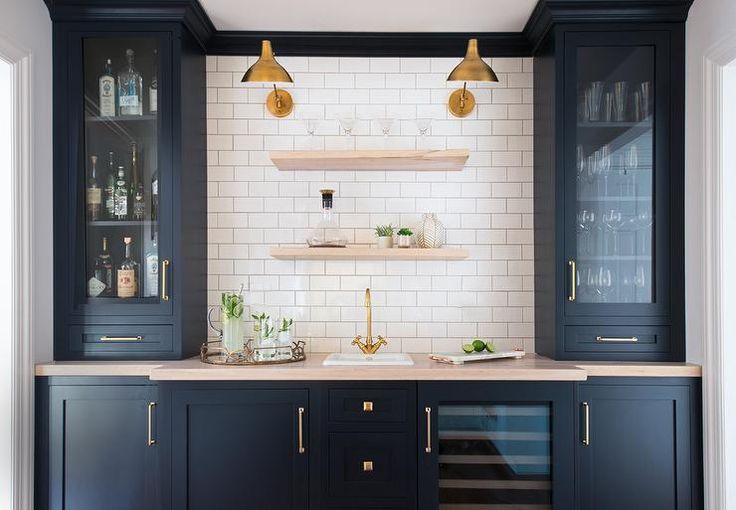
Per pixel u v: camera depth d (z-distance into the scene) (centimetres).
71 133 297
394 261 335
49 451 277
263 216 335
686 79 291
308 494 273
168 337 296
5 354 267
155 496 276
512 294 334
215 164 335
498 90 335
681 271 291
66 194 297
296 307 335
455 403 274
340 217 335
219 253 335
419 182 335
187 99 305
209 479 273
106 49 299
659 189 293
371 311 334
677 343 291
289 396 273
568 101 295
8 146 269
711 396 267
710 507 267
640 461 273
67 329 297
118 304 296
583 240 296
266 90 335
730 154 265
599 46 295
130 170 299
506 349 334
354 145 335
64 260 297
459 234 335
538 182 324
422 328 334
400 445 273
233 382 273
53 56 297
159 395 274
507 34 329
